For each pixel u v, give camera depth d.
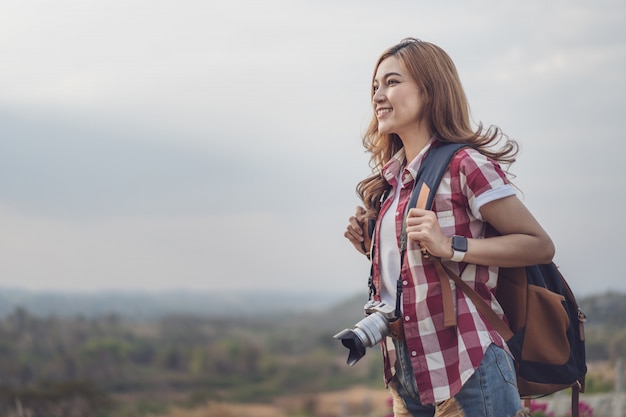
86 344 92.69
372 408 18.69
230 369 97.12
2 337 86.56
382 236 2.44
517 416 2.19
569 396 10.51
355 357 2.27
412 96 2.37
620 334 18.97
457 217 2.26
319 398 58.75
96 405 35.97
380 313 2.31
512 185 2.39
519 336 2.28
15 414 22.25
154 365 97.38
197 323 132.50
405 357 2.35
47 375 80.25
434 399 2.22
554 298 2.29
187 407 48.69
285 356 102.31
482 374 2.18
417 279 2.25
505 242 2.19
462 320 2.21
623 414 9.39
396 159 2.48
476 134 2.37
